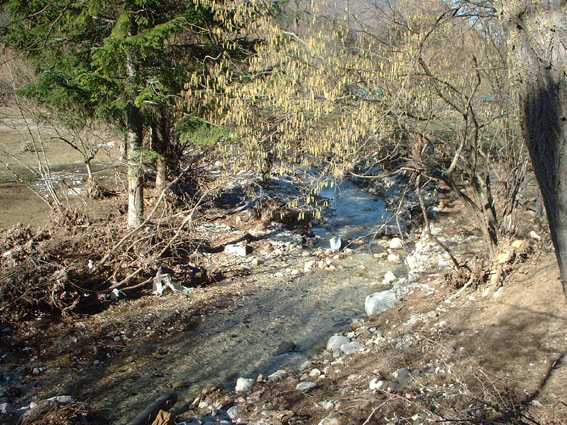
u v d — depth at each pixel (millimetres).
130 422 4867
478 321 6094
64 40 10125
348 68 7191
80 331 7734
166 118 11484
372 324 7508
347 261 11133
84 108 10086
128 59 9938
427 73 6656
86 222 11172
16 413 5367
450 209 13125
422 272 9242
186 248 11164
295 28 8898
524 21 1983
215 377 6488
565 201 1951
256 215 13469
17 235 10023
